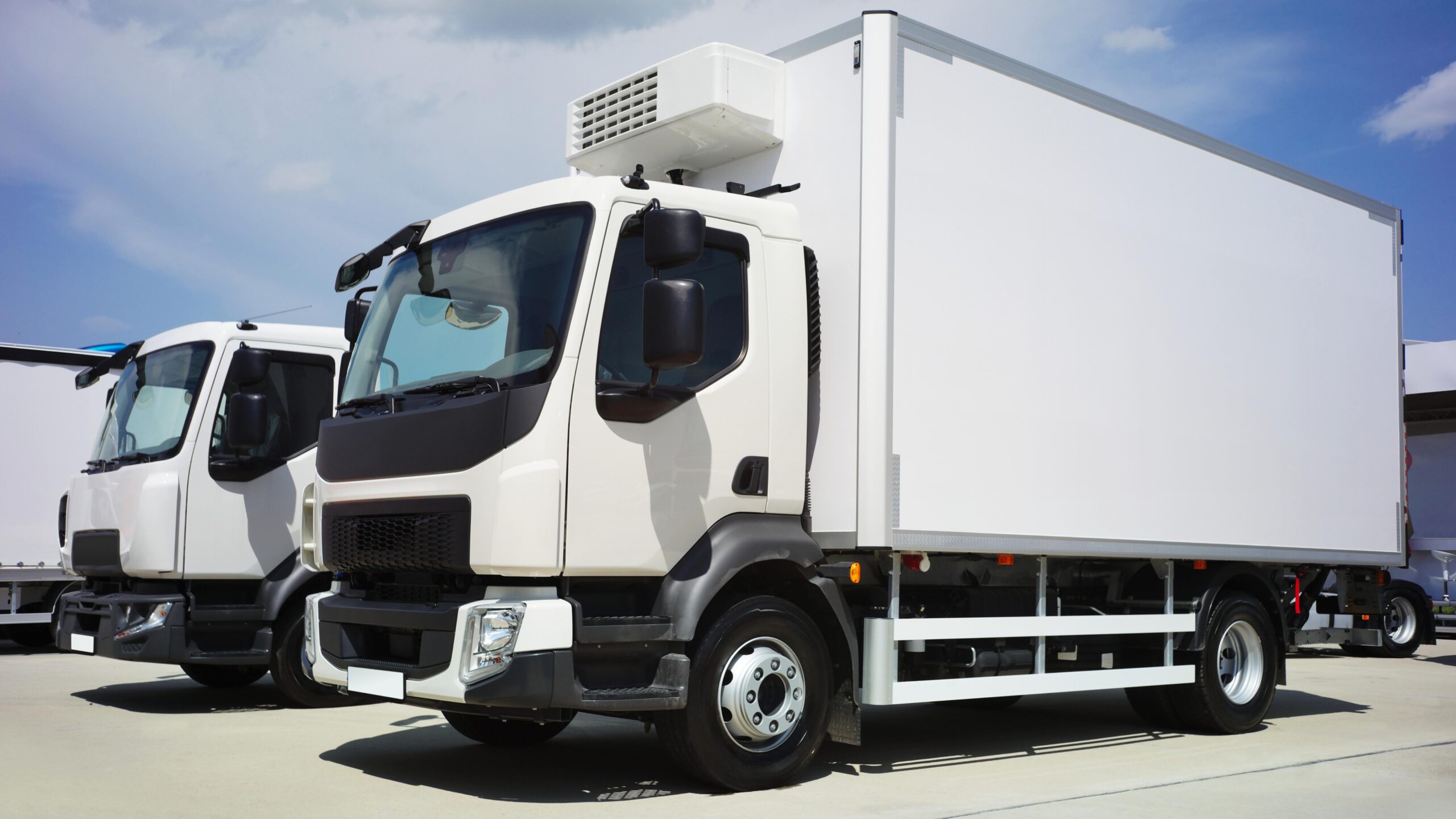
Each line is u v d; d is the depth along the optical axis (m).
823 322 5.67
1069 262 6.40
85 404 12.12
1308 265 8.07
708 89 5.75
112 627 8.05
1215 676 7.38
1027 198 6.20
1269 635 7.77
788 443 5.48
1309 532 7.88
